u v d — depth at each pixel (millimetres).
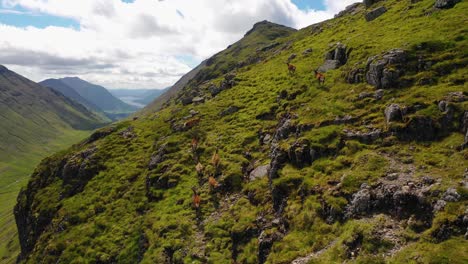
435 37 40344
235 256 33375
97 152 68875
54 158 80688
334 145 33750
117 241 46281
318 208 28625
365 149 31719
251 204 38094
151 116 92750
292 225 29844
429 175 25328
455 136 27953
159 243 40156
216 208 41219
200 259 34781
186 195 46312
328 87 47812
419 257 19781
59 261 47219
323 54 64062
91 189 60406
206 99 79688
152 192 51375
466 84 31672
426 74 35500
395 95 35938
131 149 68125
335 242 25266
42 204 65438
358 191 27188
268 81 69062
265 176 40375
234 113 62000
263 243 30531
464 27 39938
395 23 56438
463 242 19484
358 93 40625
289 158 36719
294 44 92500
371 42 51469
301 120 41000
